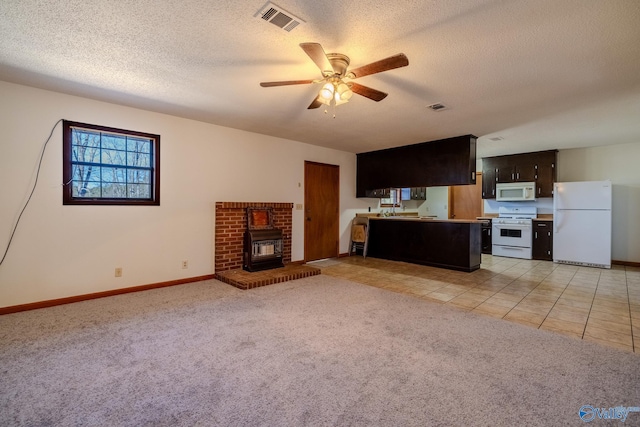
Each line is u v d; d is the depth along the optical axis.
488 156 6.73
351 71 2.16
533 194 6.17
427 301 3.43
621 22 1.86
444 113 3.70
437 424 1.51
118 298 3.43
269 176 5.07
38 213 3.09
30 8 1.78
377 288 3.95
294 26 1.95
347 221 6.56
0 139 2.89
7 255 2.94
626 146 5.46
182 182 4.07
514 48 2.19
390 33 2.01
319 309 3.13
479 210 7.59
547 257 5.96
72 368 1.97
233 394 1.73
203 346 2.30
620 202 5.55
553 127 4.32
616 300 3.48
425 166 5.40
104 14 1.84
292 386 1.81
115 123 3.51
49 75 2.74
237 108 3.62
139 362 2.06
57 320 2.77
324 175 6.04
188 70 2.62
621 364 2.09
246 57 2.38
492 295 3.68
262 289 3.85
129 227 3.65
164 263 3.93
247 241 4.54
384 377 1.92
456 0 1.67
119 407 1.61
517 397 1.73
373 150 6.29
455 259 5.12
